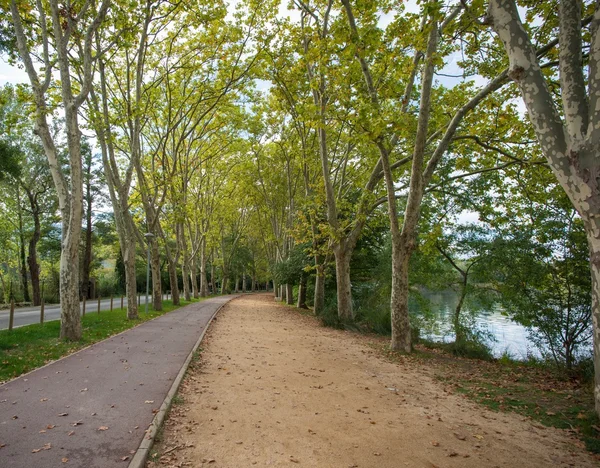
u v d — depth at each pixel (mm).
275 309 28281
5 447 4402
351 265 24438
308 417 5965
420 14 8992
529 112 5254
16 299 36625
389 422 5910
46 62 11648
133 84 19484
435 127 14477
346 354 11562
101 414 5523
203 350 11086
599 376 5582
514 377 9961
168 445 4770
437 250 17141
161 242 28578
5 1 10945
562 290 11742
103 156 17109
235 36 17766
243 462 4410
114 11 12992
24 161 31016
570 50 5141
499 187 15070
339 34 9672
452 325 16891
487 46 11070
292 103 19016
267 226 43094
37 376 7453
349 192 23266
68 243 11305
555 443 5430
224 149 29219
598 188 4746
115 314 19484
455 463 4625
